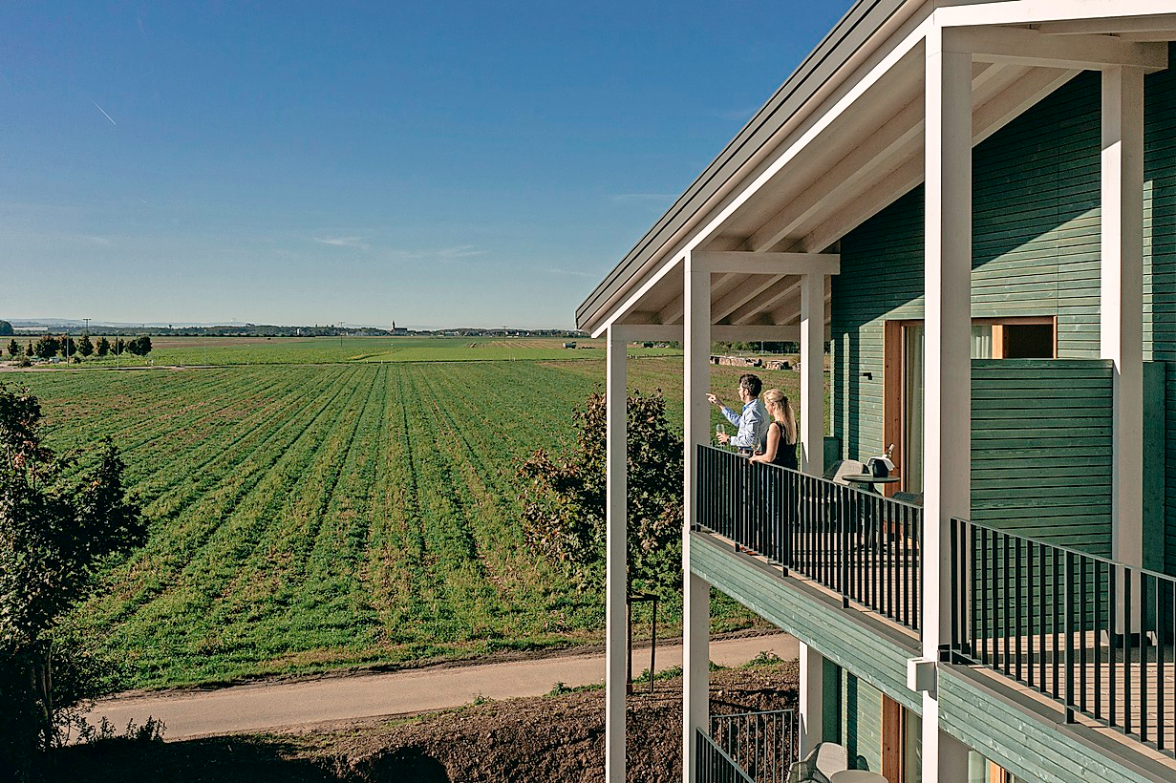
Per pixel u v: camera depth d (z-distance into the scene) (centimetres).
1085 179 761
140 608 2455
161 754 1447
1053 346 808
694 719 959
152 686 1938
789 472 774
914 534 602
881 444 1085
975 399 632
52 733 1388
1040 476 643
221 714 1764
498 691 1867
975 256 897
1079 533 651
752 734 1477
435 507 3662
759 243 975
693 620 959
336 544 3130
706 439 961
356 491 3978
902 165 902
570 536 1739
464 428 5894
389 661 2097
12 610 1303
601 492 1742
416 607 2489
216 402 7488
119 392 8231
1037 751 496
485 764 1414
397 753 1420
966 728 548
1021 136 834
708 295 956
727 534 890
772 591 793
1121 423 645
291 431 5747
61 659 1483
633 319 1243
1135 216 648
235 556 2964
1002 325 883
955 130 562
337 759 1403
